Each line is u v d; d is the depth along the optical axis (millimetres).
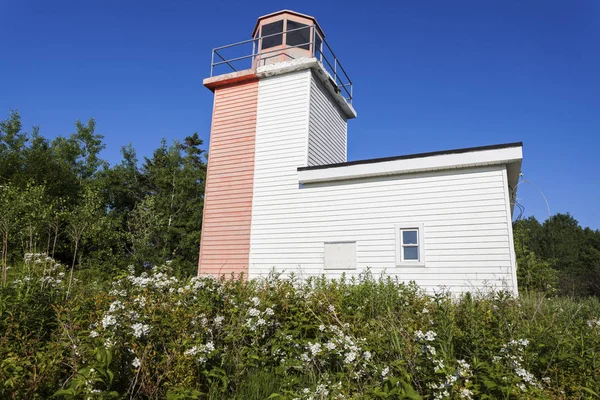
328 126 14664
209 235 13320
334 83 14555
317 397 3287
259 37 15461
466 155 9781
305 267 11445
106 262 18547
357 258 10742
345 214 11219
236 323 4352
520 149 9258
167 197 27531
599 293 16844
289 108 13336
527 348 3732
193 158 35250
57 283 5012
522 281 12977
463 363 3227
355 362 3596
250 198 12984
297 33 15234
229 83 14578
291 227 11992
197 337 3779
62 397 2805
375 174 10828
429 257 9852
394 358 3568
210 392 3461
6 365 2713
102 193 26969
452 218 9828
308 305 5238
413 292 7266
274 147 13156
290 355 4164
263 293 5281
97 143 31297
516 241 14922
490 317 4617
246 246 12562
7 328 3570
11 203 15344
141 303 3820
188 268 22875
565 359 3756
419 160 10273
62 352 3043
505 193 9383
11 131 25938
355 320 5133
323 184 11773
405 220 10352
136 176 30188
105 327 3166
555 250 41125
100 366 2777
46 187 20844
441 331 3951
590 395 3324
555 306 5938
